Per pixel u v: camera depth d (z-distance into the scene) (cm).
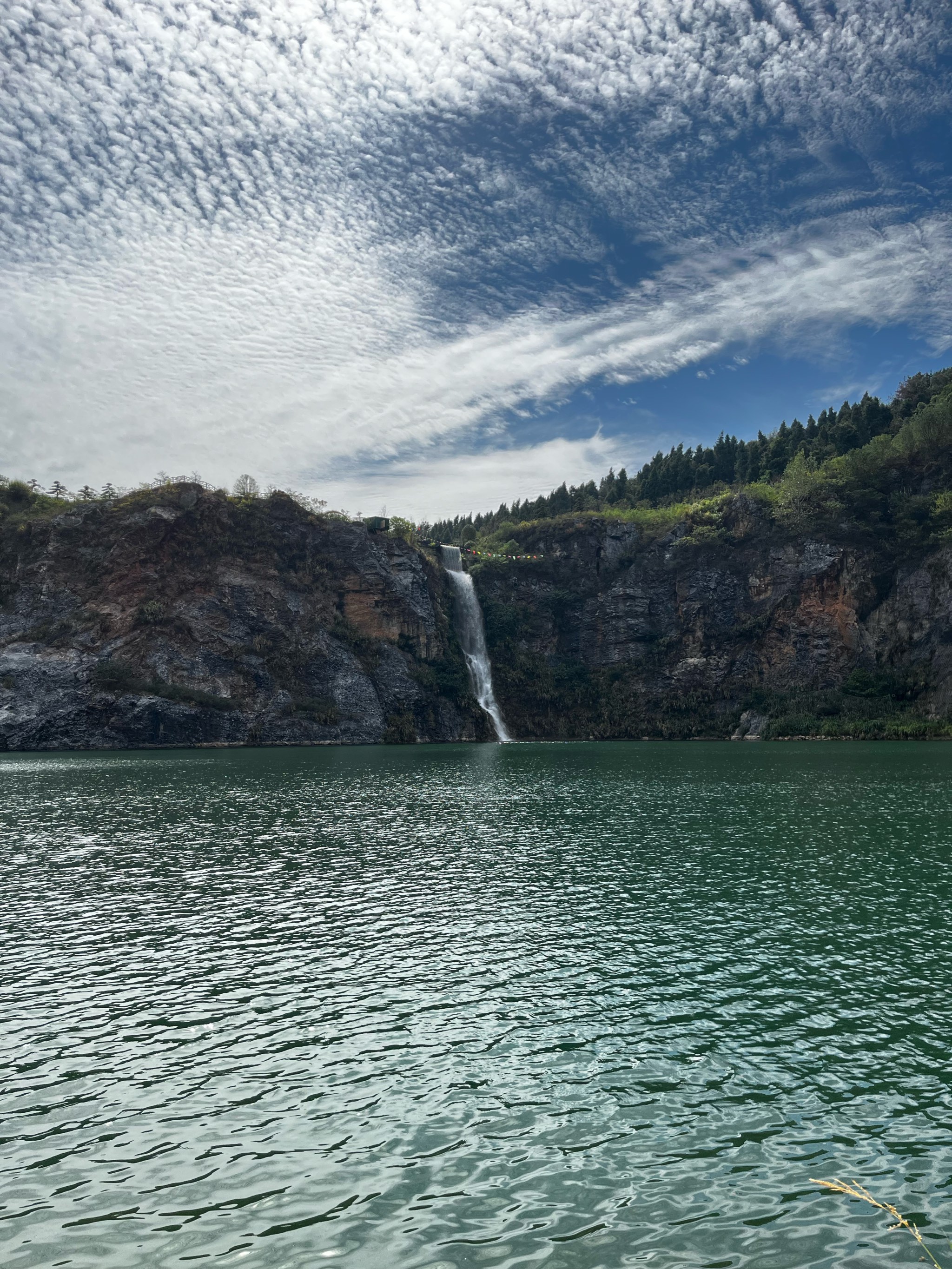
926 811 4044
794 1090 1284
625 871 2755
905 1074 1334
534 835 3425
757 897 2409
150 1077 1335
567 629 13788
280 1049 1434
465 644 13262
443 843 3266
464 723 12138
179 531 10781
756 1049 1427
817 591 11950
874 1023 1534
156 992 1692
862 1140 1144
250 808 4238
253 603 10869
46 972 1808
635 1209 985
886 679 11288
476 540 16250
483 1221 962
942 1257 900
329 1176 1059
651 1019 1555
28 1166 1084
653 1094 1272
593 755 8456
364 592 11744
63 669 9531
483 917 2216
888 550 11750
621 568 13800
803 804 4331
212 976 1783
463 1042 1457
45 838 3356
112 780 5712
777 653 12175
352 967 1836
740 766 6794
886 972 1800
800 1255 904
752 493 13375
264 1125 1186
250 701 10306
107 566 10425
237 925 2141
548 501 18888
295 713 10488
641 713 12888
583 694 13288
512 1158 1098
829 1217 971
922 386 15975
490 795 4812
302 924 2152
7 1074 1345
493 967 1834
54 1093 1284
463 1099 1259
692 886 2548
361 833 3491
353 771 6444
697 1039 1466
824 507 12250
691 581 12975
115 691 9494
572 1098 1258
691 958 1884
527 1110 1224
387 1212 980
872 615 11669
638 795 4769
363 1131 1168
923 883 2572
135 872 2744
